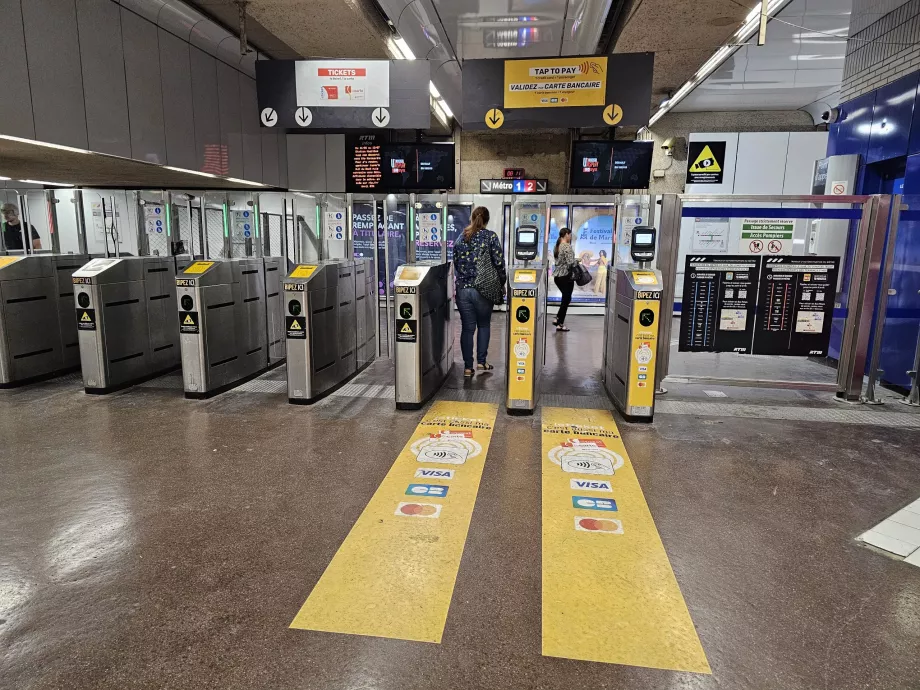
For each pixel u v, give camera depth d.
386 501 3.12
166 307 6.25
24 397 5.21
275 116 5.77
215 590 2.33
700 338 5.18
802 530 2.86
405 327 4.71
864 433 4.29
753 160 10.81
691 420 4.57
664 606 2.24
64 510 3.01
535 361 4.64
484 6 6.49
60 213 8.72
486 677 1.86
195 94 7.71
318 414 4.69
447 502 3.12
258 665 1.91
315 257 7.38
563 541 2.72
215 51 8.02
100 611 2.19
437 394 5.30
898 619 2.18
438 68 8.48
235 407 4.89
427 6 6.49
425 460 3.71
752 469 3.61
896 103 5.79
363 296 6.45
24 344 5.73
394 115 5.68
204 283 5.07
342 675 1.87
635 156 10.30
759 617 2.18
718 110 11.59
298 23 6.43
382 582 2.38
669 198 4.96
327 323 5.30
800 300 5.05
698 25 6.37
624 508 3.07
